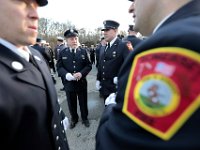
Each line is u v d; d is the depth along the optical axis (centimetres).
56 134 149
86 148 434
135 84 68
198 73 58
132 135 65
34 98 133
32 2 136
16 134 123
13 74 130
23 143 126
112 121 75
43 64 163
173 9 80
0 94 119
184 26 66
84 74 512
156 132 60
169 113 59
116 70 448
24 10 133
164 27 73
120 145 67
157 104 61
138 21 93
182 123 58
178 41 63
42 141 136
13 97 123
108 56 453
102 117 102
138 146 63
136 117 65
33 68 146
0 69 127
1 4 129
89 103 711
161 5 83
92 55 1792
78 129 514
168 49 63
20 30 134
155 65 64
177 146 57
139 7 90
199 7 74
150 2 85
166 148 58
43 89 144
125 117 69
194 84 58
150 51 68
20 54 142
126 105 69
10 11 130
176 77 60
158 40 67
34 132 130
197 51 59
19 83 130
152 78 63
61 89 912
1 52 133
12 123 120
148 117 62
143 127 63
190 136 56
